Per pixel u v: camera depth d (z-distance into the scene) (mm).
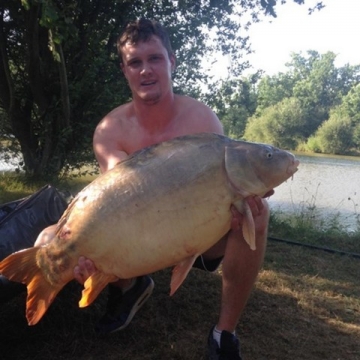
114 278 2162
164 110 2736
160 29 2656
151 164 2111
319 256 5102
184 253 2121
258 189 2172
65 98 8531
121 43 2668
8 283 2547
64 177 9641
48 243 2166
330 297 3971
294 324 3400
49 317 3123
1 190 8031
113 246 2080
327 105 54906
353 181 15992
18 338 2906
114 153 2773
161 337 3055
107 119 2896
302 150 40906
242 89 10422
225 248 2625
